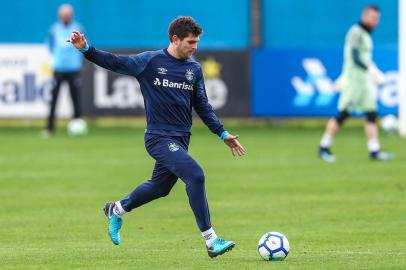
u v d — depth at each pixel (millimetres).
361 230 40656
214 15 86875
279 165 62938
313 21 86938
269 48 86500
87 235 39781
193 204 32625
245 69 86688
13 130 87750
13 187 53688
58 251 35875
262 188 53156
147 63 33312
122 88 86500
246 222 43000
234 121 92438
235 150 34031
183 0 86938
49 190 52562
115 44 87125
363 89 65250
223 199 49500
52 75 84688
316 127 89875
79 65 81500
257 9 86875
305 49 86500
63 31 80438
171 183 34250
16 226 41938
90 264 33031
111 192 51844
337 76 86688
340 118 65812
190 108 33938
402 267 32031
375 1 86688
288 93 86750
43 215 44781
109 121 93250
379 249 36125
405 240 38219
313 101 86750
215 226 42094
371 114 65812
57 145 75250
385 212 45250
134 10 86812
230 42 87125
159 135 33344
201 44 87000
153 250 36156
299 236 39375
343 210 45875
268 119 91750
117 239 34750
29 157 67500
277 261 33312
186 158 32812
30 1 86375
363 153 70062
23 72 86000
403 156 68062
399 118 84625
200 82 34031
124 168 61438
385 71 86438
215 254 32844
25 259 34125
